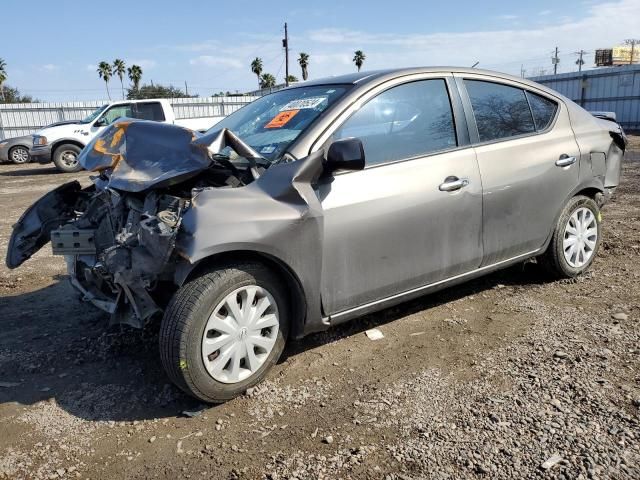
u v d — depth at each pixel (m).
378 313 4.34
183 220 2.98
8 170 18.19
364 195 3.45
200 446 2.83
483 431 2.81
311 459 2.68
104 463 2.74
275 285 3.29
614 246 5.82
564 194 4.52
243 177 3.36
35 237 4.07
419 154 3.76
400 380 3.35
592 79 25.33
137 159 3.59
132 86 60.78
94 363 3.79
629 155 13.66
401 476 2.52
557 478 2.45
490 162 4.04
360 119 3.57
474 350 3.66
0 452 2.86
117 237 3.21
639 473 2.44
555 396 3.06
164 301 3.38
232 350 3.15
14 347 4.09
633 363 3.36
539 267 4.80
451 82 4.03
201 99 27.55
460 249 3.93
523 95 4.46
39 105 27.67
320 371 3.50
